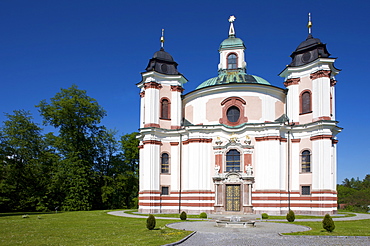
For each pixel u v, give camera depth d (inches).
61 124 2517.2
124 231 1039.6
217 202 1791.3
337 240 864.9
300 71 1924.2
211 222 1331.2
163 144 1982.0
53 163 2495.1
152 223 1069.1
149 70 2027.6
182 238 877.8
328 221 1012.5
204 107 1959.9
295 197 1786.4
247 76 2070.6
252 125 1817.2
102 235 952.3
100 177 2787.9
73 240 859.4
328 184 1704.0
